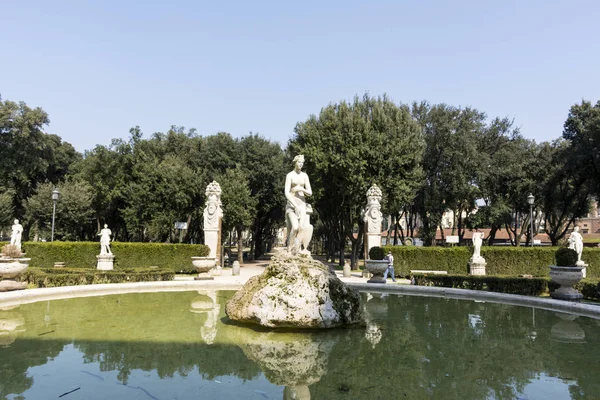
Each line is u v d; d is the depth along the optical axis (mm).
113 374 5066
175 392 4453
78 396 4312
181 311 9516
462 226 44344
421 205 36875
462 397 4406
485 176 34312
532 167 35000
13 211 37562
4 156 35750
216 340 6793
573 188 36094
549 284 14227
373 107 30625
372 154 27094
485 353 6250
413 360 5816
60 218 37250
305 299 7555
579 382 4957
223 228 33469
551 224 40594
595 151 28609
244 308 7824
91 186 38656
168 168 34969
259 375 5086
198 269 18562
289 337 7070
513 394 4531
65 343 6551
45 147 38969
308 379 4941
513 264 22578
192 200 36281
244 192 33719
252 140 40500
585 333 7754
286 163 38406
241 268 32094
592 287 13219
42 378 4898
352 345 6613
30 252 21703
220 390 4527
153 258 23438
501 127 37781
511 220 38250
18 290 11961
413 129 29516
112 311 9492
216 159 38969
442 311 10242
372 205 24781
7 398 4234
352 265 31875
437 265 23547
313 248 75125
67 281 14266
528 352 6332
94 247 22672
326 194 30406
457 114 35469
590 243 49406
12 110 35625
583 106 31141
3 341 6668
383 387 4695
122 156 37906
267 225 50531
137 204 34812
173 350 6191
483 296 12648
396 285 14766
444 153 33906
